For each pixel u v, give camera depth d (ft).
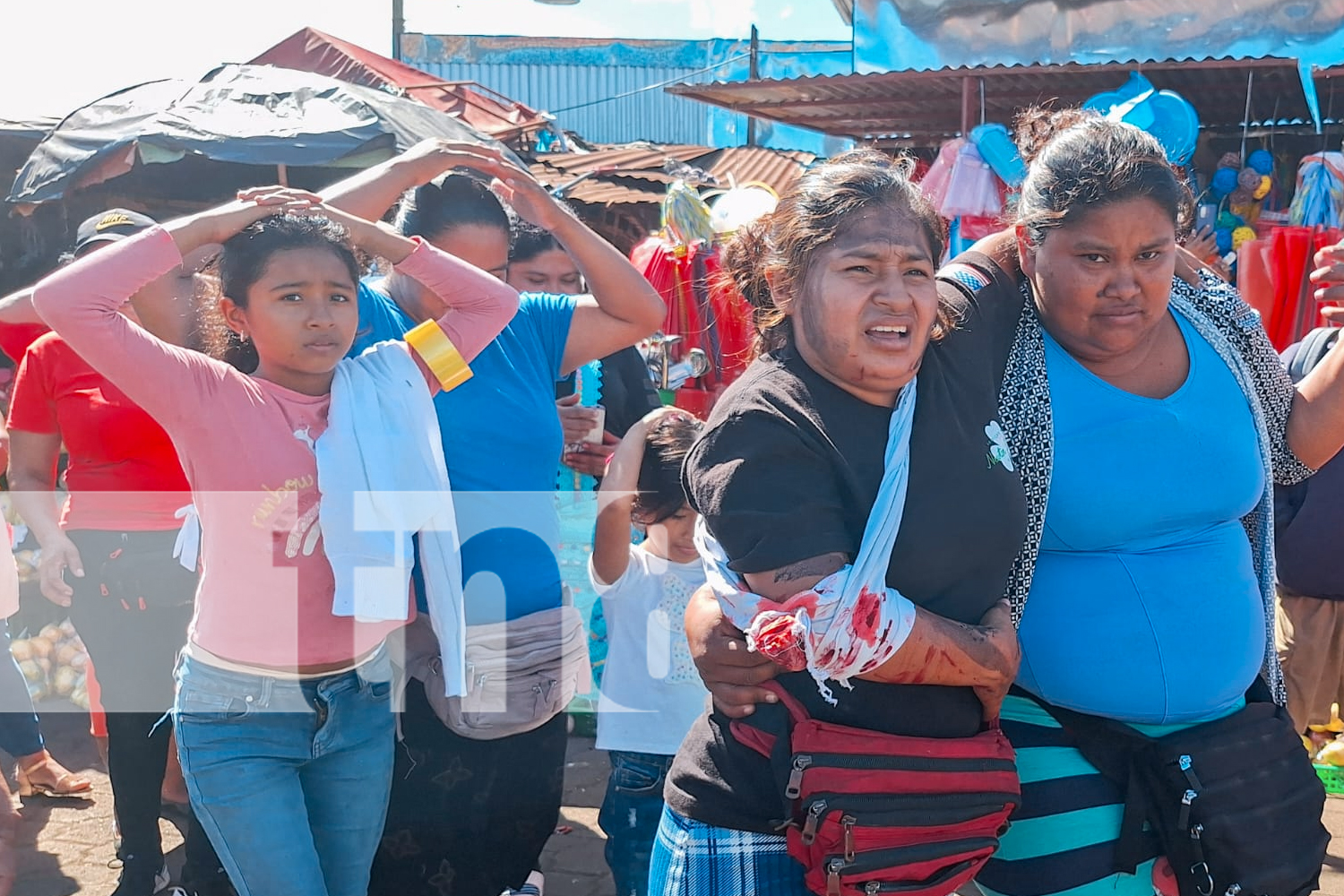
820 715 4.93
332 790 5.82
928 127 16.62
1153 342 5.87
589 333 6.63
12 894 5.96
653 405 7.36
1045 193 5.55
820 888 4.84
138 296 5.49
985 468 5.06
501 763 6.36
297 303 5.37
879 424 4.90
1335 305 6.25
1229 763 5.52
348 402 5.61
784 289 5.05
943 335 5.37
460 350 5.98
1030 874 5.76
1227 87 14.78
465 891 6.40
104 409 5.99
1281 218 14.67
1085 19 12.82
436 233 6.50
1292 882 5.52
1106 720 5.67
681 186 11.35
